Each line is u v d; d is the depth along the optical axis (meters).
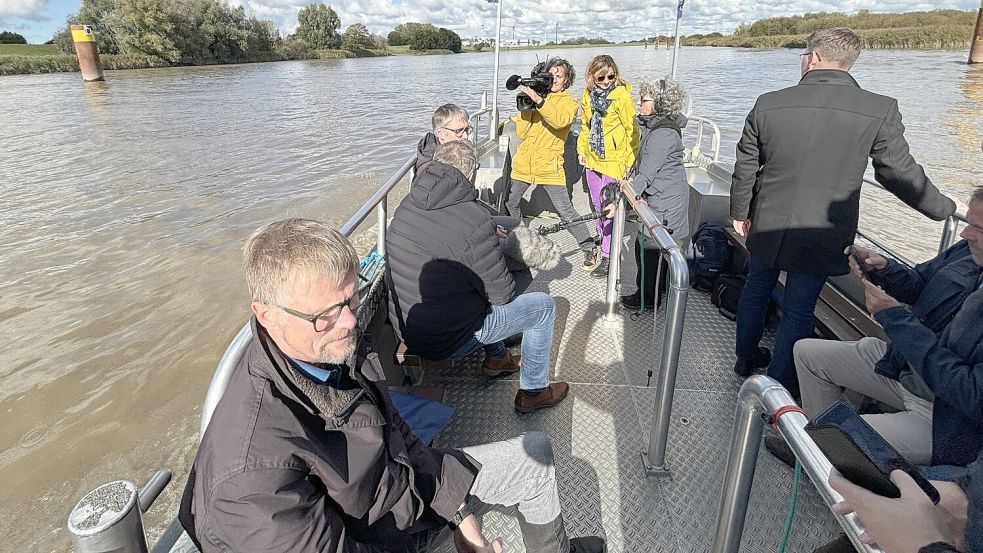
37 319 7.52
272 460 1.13
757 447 1.23
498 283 2.42
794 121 2.36
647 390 2.91
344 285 1.24
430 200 2.34
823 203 2.38
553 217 5.68
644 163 3.58
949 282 2.03
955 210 2.44
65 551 4.07
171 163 16.73
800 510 2.19
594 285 4.12
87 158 17.48
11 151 18.58
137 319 7.49
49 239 10.48
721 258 3.84
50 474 4.79
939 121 18.97
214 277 8.75
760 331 2.91
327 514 1.20
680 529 2.13
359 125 23.36
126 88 40.34
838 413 1.07
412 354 2.68
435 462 1.64
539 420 2.70
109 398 5.83
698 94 25.06
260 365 1.21
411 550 1.58
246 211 12.05
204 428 1.37
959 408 1.58
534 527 1.85
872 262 2.33
